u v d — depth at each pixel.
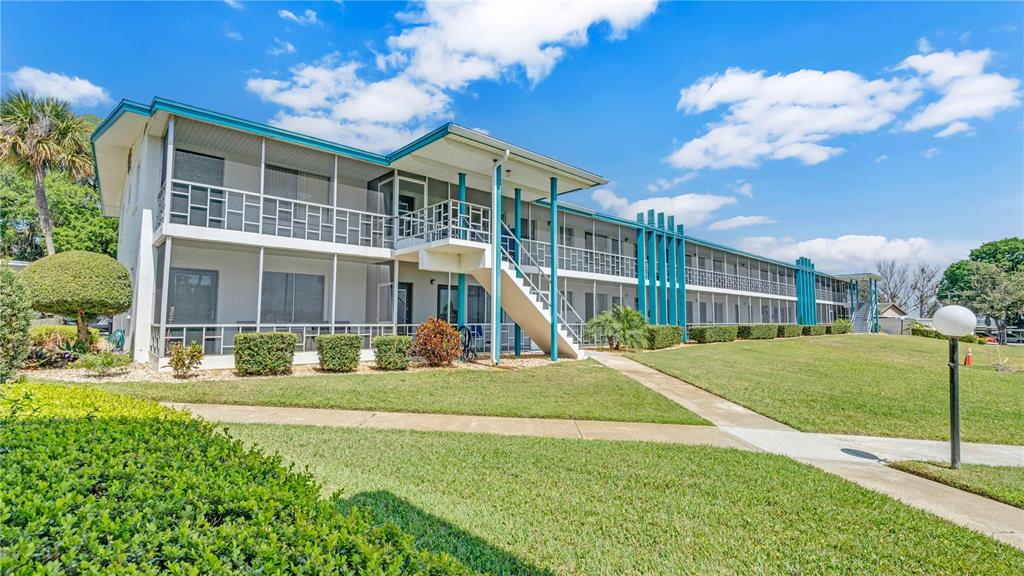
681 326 22.34
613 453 5.13
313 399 7.43
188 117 9.78
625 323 17.08
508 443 5.42
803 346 20.94
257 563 1.60
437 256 12.18
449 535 3.16
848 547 3.20
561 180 14.07
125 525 1.69
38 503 1.72
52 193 26.11
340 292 13.67
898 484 4.61
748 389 9.61
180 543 1.64
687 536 3.30
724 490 4.15
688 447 5.50
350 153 11.95
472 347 13.48
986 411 8.12
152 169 10.88
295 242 11.13
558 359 13.66
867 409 8.00
